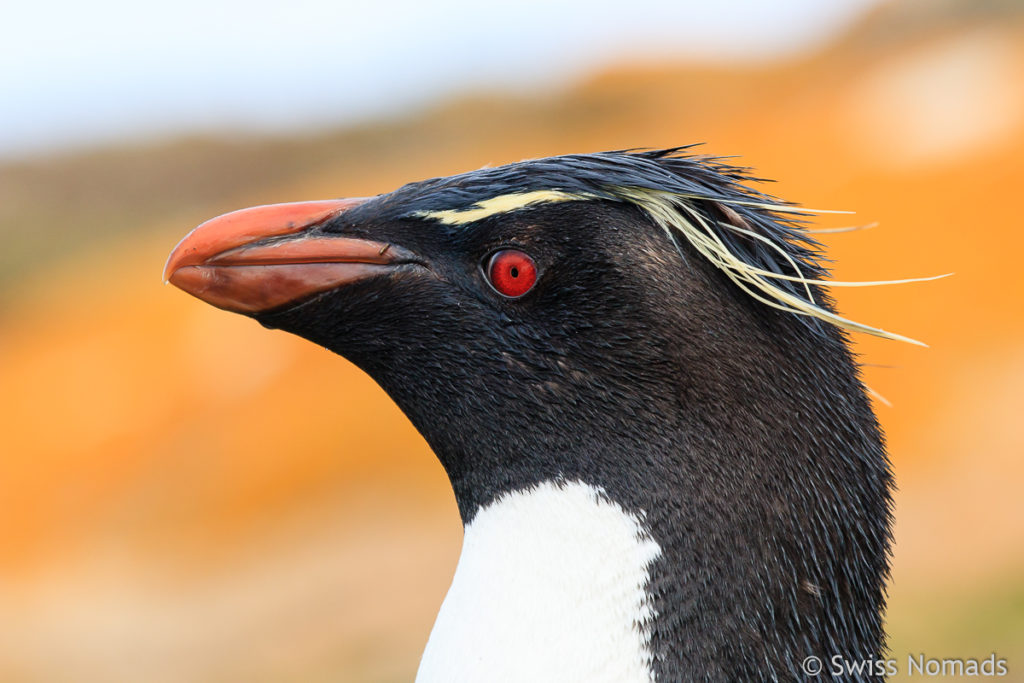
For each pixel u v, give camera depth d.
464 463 3.58
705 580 3.26
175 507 19.38
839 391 3.45
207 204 38.50
